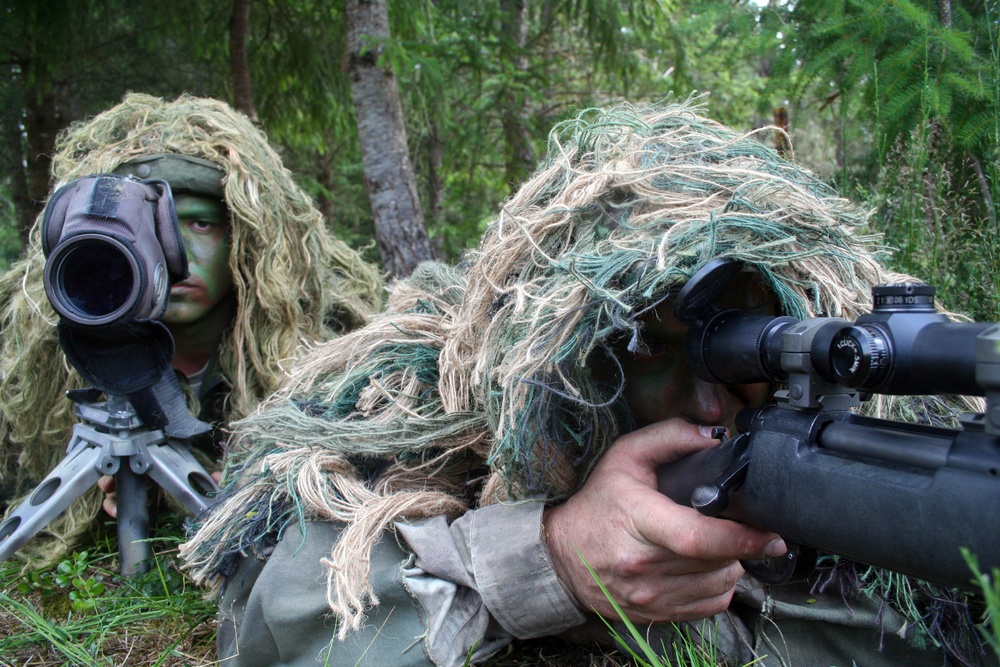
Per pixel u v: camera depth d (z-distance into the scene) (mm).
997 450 617
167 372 1688
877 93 2043
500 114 4215
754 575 928
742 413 871
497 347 1060
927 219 1885
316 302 2076
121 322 1509
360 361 1385
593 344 962
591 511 1042
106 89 4668
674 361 1076
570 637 1240
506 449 1059
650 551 964
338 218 7617
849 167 2623
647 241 944
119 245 1478
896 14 2012
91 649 1391
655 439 1022
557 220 1049
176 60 4836
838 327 743
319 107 4832
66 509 1777
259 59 4641
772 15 2414
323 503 1209
